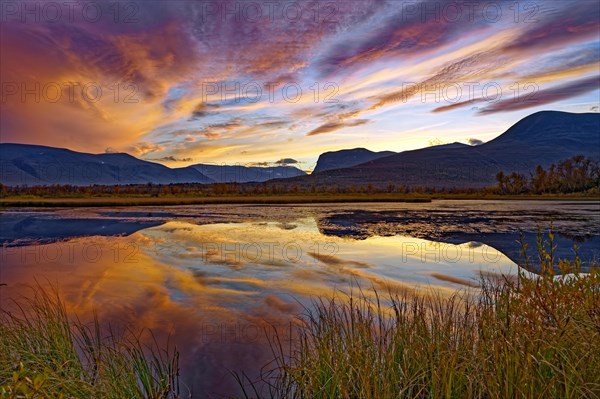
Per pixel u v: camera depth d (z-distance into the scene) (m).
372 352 3.44
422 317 3.89
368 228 19.83
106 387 3.37
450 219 24.55
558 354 2.89
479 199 54.19
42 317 5.45
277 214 29.12
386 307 6.47
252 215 28.31
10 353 3.77
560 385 2.61
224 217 26.80
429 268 10.27
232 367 4.70
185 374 4.54
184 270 10.25
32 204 42.50
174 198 54.78
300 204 42.56
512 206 37.97
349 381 3.15
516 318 3.35
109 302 7.53
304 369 3.53
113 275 9.81
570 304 3.30
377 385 3.05
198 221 24.14
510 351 2.91
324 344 3.70
